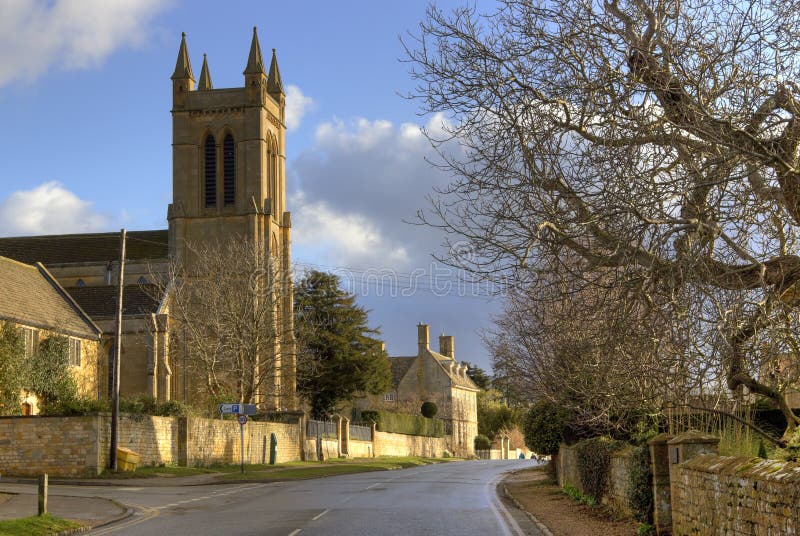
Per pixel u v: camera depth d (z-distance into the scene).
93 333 55.97
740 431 16.14
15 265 55.25
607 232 11.30
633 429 22.41
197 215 81.62
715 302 10.58
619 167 11.19
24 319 47.59
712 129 10.98
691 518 13.66
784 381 12.77
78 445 37.62
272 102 86.12
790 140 10.87
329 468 52.69
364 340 81.06
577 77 11.78
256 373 57.97
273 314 60.69
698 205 11.01
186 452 45.06
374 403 103.56
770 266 11.45
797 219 10.88
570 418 26.94
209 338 59.16
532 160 11.54
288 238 86.50
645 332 11.88
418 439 93.38
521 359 26.84
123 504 26.27
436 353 115.56
